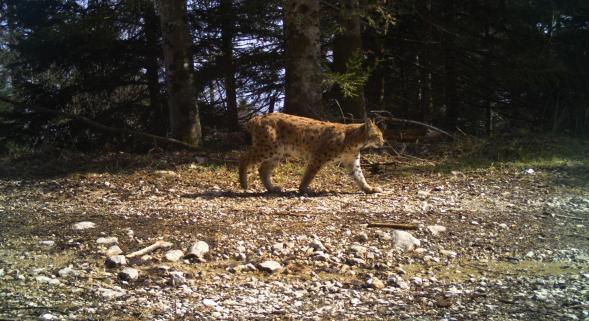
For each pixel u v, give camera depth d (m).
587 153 13.56
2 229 7.51
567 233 7.48
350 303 5.27
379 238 7.15
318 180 11.05
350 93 13.10
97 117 18.47
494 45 19.42
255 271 6.14
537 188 10.19
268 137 9.72
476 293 5.51
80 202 9.22
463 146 13.90
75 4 18.19
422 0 17.84
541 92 19.56
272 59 19.12
